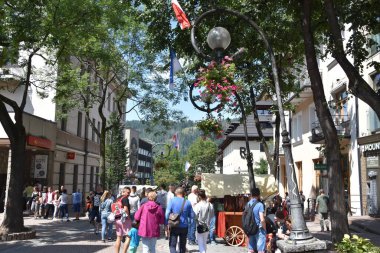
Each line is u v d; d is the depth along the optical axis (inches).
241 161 2288.4
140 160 4702.3
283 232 462.3
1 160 1080.8
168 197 596.1
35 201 982.4
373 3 422.9
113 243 559.8
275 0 456.4
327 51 468.4
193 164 3366.1
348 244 254.1
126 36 967.0
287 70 620.4
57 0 571.8
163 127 1114.1
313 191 1117.7
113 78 1062.4
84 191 1471.5
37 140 1010.1
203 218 427.5
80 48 788.6
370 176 821.9
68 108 1077.8
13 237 573.3
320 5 432.5
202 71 289.1
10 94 1119.6
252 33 494.9
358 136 861.2
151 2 482.9
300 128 1285.7
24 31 553.9
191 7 468.1
